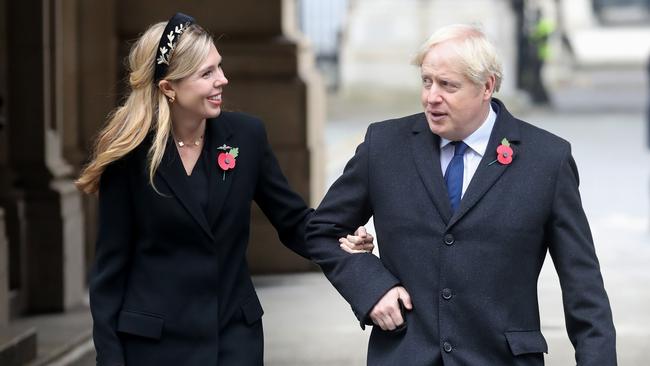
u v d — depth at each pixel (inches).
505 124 388.8
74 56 1015.0
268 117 1045.2
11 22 889.5
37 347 761.0
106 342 413.4
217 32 1047.6
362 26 3294.8
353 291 390.0
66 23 1010.7
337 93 3353.8
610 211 1408.7
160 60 410.9
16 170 888.9
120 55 1027.3
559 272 386.6
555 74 3681.1
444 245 382.3
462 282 379.6
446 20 3221.0
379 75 3282.5
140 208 418.0
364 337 800.9
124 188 420.5
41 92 889.5
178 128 421.4
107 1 1021.2
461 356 378.0
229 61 1041.5
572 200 385.4
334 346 773.3
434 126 381.1
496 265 379.9
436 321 381.7
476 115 381.1
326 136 2367.1
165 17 1035.3
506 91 3011.8
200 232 416.5
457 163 389.4
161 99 414.3
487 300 379.6
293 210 440.1
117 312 419.2
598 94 3376.0
